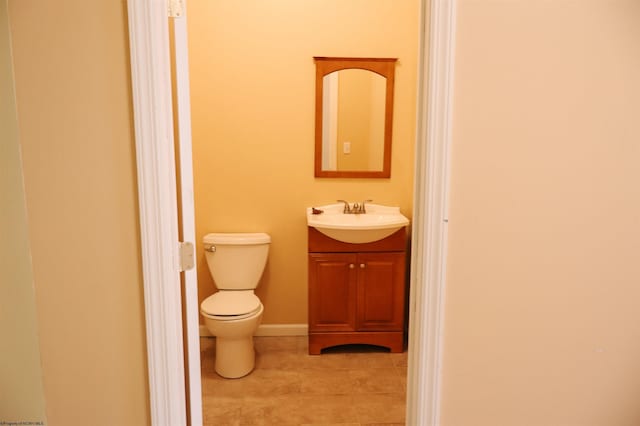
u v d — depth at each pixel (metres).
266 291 2.91
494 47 1.06
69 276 1.07
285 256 2.88
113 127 1.03
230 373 2.38
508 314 1.16
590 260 1.16
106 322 1.09
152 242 1.05
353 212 2.79
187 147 1.11
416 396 1.19
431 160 1.08
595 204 1.14
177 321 1.11
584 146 1.12
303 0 2.64
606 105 1.10
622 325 1.20
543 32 1.06
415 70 2.74
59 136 1.02
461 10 1.04
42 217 1.05
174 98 1.08
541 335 1.18
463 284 1.14
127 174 1.05
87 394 1.12
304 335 2.97
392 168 2.83
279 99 2.73
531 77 1.08
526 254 1.14
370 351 2.73
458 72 1.06
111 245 1.07
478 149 1.09
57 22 0.99
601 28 1.07
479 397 1.19
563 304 1.17
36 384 1.09
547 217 1.13
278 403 2.14
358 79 2.73
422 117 1.12
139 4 0.97
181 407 1.14
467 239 1.12
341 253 2.58
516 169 1.11
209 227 2.82
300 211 2.85
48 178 1.03
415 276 1.19
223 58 2.67
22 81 1.00
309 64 2.71
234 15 2.64
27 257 1.04
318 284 2.60
